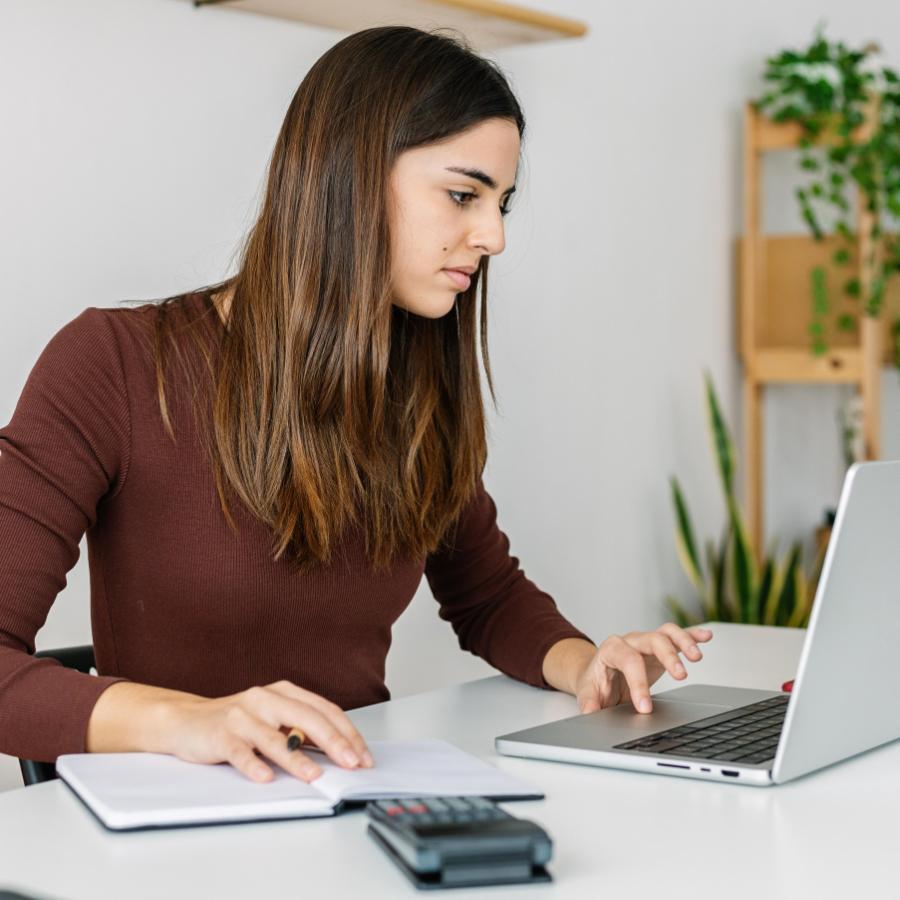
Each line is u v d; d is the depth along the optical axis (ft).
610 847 2.91
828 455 14.93
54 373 4.40
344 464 4.53
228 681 4.68
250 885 2.64
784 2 13.58
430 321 4.86
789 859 2.84
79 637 6.97
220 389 4.50
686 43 11.98
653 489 11.82
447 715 4.42
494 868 2.64
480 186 4.42
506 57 9.64
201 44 7.44
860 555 3.36
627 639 4.48
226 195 7.66
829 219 14.14
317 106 4.44
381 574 4.84
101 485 4.44
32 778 4.03
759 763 3.45
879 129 12.34
